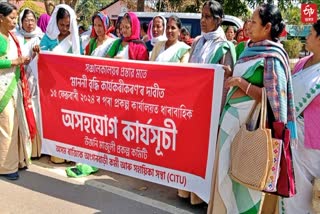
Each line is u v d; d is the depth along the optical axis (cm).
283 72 277
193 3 1512
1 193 389
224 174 306
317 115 303
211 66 330
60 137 441
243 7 1393
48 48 452
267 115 284
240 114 299
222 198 309
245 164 280
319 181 301
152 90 364
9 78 416
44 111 448
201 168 350
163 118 363
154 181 381
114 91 389
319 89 299
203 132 344
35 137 471
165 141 366
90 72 402
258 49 286
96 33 470
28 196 383
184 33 673
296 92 310
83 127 420
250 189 298
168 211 359
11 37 424
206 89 335
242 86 287
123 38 455
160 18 505
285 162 276
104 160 411
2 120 414
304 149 310
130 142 389
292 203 316
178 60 412
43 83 441
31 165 464
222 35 374
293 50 2014
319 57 307
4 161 417
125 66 377
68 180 424
